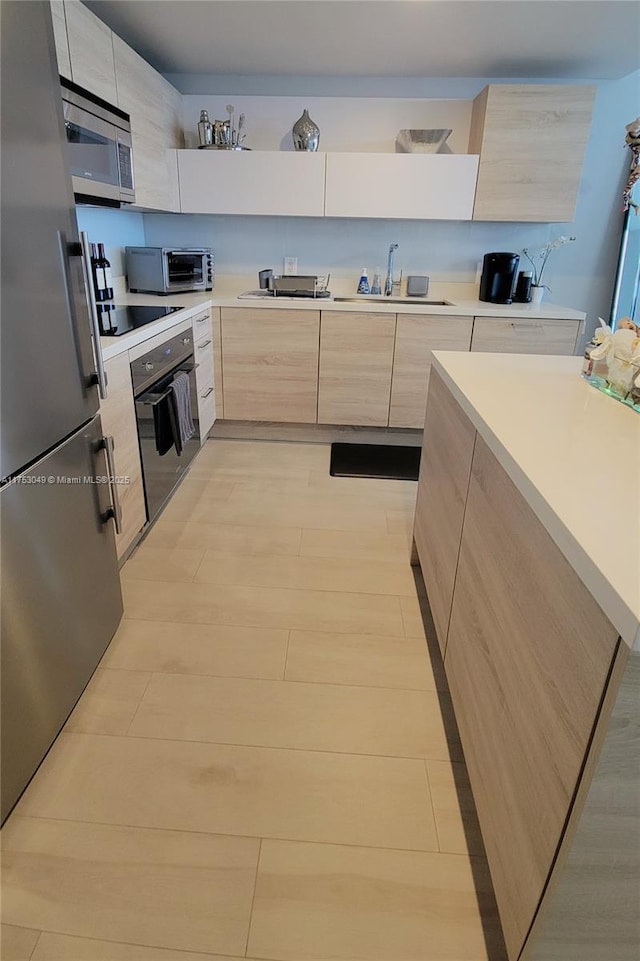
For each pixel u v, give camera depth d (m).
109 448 1.59
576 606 0.73
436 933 1.07
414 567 2.26
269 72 3.38
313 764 1.40
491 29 2.68
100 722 1.50
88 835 1.22
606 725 0.65
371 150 3.56
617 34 2.71
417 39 2.81
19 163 1.08
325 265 3.81
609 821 0.71
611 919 0.79
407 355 3.36
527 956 0.86
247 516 2.65
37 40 1.13
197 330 3.02
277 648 1.79
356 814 1.28
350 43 2.88
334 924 1.08
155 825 1.24
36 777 1.34
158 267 3.29
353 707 1.58
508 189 3.24
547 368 1.71
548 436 1.07
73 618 1.47
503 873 0.97
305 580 2.15
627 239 3.65
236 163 3.25
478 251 3.73
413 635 1.87
